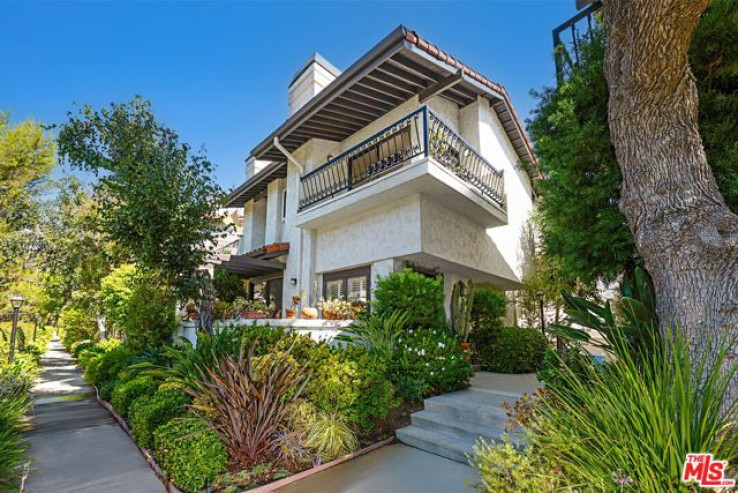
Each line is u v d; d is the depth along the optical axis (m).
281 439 5.15
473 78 10.80
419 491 4.41
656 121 4.00
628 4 3.88
